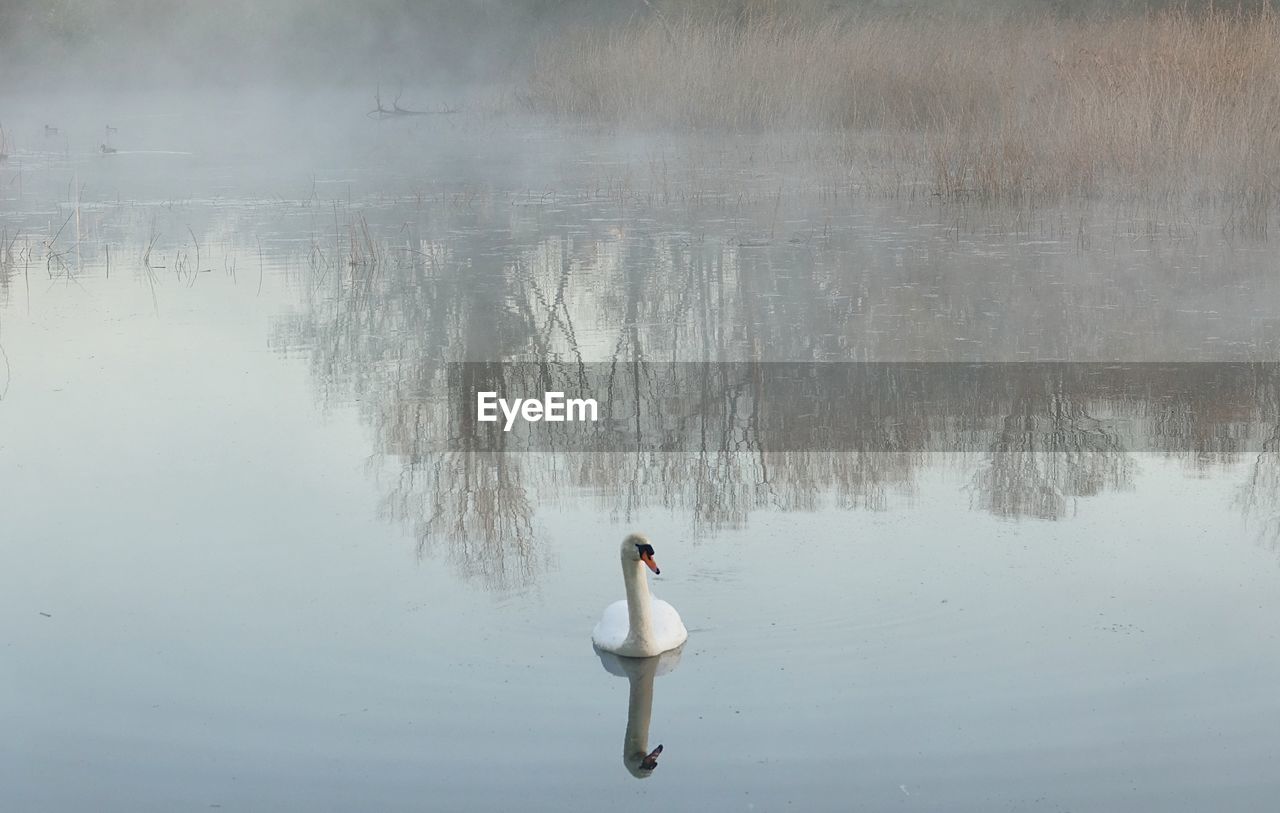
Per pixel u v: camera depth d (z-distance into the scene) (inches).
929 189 704.4
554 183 784.9
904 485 312.5
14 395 384.2
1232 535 276.5
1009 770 195.6
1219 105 672.4
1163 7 989.2
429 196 749.9
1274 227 595.8
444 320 477.7
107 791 192.9
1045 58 834.2
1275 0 924.0
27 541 281.0
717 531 283.6
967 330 448.1
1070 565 262.5
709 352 434.0
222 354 431.5
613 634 231.0
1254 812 185.6
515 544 279.1
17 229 668.7
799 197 702.5
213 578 262.2
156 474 321.4
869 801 189.2
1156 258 543.5
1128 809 185.9
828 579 257.0
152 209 732.0
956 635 233.8
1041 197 657.6
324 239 628.1
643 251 580.1
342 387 397.4
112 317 480.7
